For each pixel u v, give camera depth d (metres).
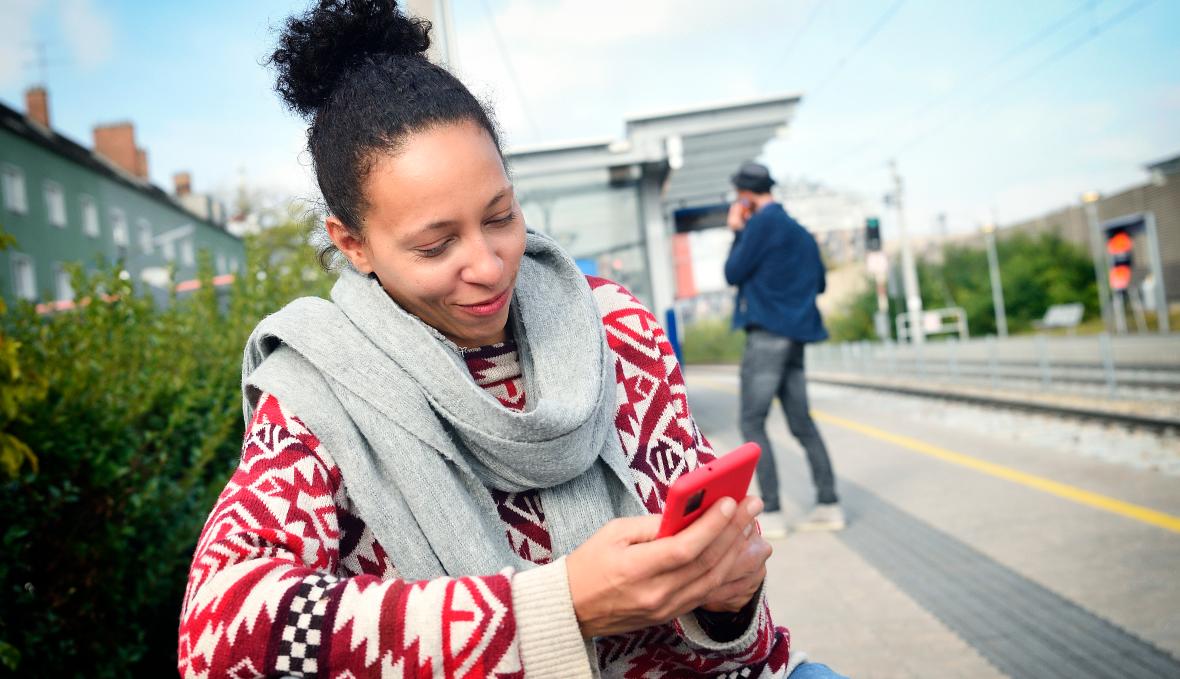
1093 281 33.47
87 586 2.51
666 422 1.16
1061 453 6.69
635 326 1.18
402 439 0.95
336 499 0.96
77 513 2.56
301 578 0.80
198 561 0.84
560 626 0.79
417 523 0.94
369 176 0.90
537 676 0.79
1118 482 5.54
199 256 5.20
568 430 0.96
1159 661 3.00
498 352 1.06
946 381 13.64
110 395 2.94
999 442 7.50
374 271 1.01
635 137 8.59
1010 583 3.92
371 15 1.03
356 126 0.91
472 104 0.93
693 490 0.76
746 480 0.83
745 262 4.57
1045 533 4.61
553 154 8.64
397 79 0.92
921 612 3.68
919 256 39.84
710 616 1.02
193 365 3.70
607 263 8.97
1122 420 7.40
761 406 4.84
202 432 3.29
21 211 27.70
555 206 9.01
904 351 17.12
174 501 2.96
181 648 0.80
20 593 2.31
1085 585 3.79
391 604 0.78
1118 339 19.83
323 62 1.04
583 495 1.03
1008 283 35.25
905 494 5.86
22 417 2.38
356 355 0.97
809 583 4.18
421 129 0.89
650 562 0.77
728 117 8.50
